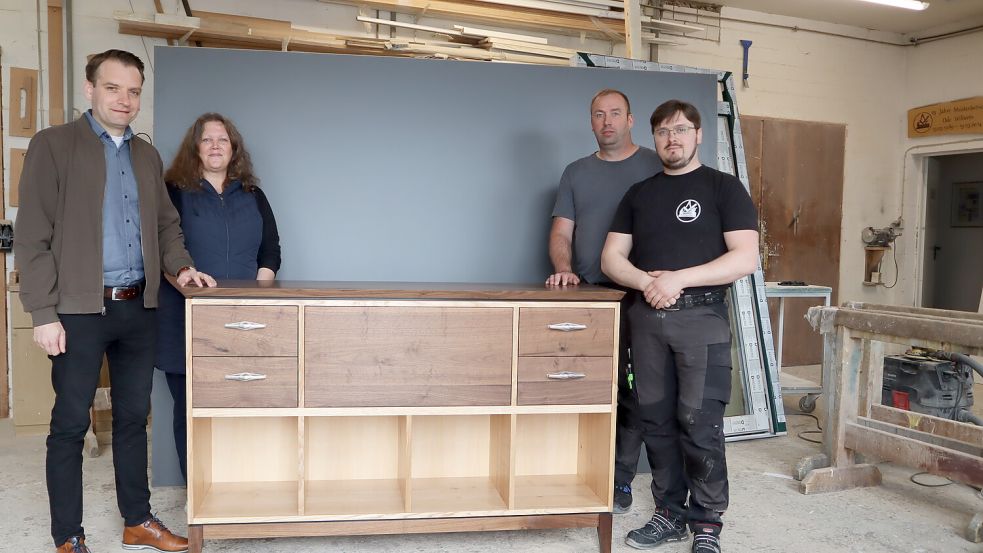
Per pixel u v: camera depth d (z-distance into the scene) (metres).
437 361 2.42
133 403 2.47
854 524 2.92
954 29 6.64
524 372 2.47
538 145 3.53
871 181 7.04
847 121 6.88
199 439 2.46
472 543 2.67
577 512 2.57
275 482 2.74
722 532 2.81
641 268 2.61
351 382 2.38
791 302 6.68
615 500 3.00
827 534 2.81
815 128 6.69
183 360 2.92
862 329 3.24
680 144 2.52
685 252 2.51
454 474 2.85
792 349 6.69
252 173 3.11
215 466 2.71
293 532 2.41
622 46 5.72
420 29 4.90
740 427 4.14
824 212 6.79
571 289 2.62
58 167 2.24
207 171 2.96
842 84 6.82
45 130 2.27
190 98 3.23
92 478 3.31
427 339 2.41
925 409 3.79
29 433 4.03
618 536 2.78
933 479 3.51
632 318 2.62
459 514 2.49
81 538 2.40
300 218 3.35
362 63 3.37
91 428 3.81
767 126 6.48
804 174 6.68
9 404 4.43
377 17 5.07
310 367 2.35
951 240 7.30
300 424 2.37
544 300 2.47
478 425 2.86
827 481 3.29
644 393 2.62
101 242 2.29
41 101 4.34
